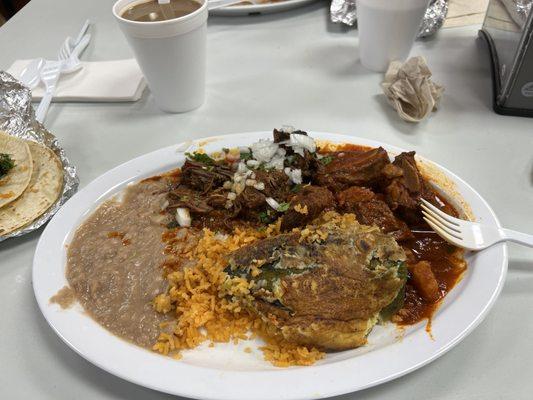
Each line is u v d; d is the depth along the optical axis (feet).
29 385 0.81
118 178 1.16
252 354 0.83
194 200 1.13
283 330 0.81
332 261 0.87
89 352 0.78
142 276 0.96
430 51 1.73
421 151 1.30
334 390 0.71
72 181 1.18
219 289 0.92
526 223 1.06
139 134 1.42
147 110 1.53
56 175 1.18
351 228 0.93
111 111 1.53
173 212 1.12
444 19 1.78
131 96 1.54
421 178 1.10
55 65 1.62
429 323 0.81
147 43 1.27
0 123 1.32
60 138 1.42
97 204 1.12
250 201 1.09
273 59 1.75
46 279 0.93
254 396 0.71
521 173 1.21
